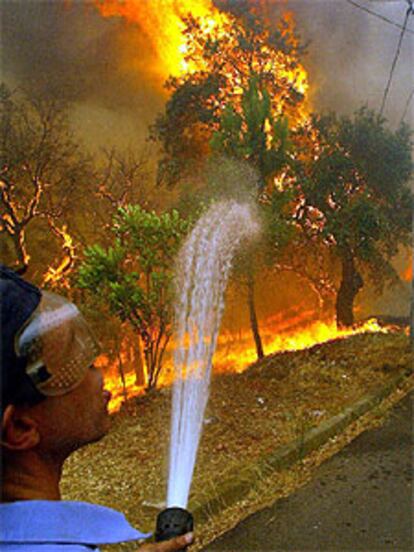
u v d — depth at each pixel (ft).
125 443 16.87
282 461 15.06
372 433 17.57
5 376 2.16
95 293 20.86
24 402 2.23
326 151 50.93
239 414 18.61
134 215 20.74
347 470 15.01
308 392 21.01
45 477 2.34
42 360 2.23
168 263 21.01
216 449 15.83
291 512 12.97
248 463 14.78
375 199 53.42
